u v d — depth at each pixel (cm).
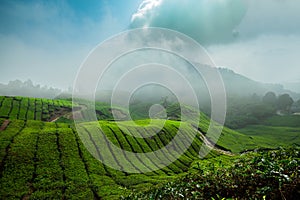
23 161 5175
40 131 6800
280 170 934
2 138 6028
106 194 4328
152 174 5869
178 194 1172
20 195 4144
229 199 856
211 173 1201
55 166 5231
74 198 4188
